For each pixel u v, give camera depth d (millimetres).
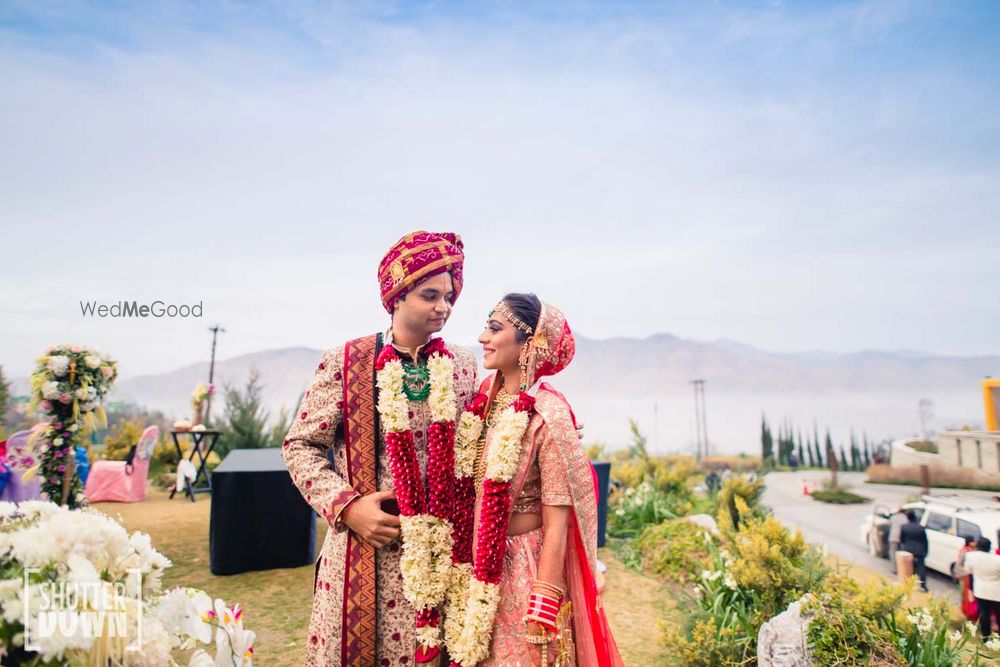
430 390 2221
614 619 5027
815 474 33844
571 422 2203
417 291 2141
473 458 2268
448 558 2115
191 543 6953
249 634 2168
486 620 2025
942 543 7883
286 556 5855
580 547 2176
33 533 1664
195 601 2080
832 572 4605
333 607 2051
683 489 10383
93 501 9391
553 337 2254
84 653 1618
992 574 5414
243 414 13156
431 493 2148
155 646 1771
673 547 6527
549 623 1987
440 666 2174
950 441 22594
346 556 2070
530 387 2240
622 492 9703
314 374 2275
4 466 6055
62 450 6254
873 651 3545
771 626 3695
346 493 2055
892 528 8227
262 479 5789
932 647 3602
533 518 2211
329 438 2227
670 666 4102
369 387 2191
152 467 12719
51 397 6129
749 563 4586
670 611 5215
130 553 1894
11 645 1572
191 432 10758
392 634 2092
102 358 6496
